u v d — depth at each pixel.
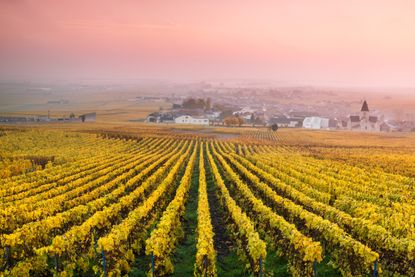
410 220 24.28
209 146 105.44
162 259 20.19
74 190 37.19
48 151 76.81
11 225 26.61
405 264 18.59
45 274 20.20
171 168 55.16
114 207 27.64
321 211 26.98
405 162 65.62
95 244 23.80
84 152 77.06
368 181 43.31
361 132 181.00
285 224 22.02
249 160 66.69
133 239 23.64
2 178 48.97
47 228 23.77
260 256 19.05
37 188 39.41
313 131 178.38
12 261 21.41
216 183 43.78
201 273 19.36
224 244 25.47
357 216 26.30
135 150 89.88
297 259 19.50
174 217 25.59
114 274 19.70
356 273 18.67
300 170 51.00
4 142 89.06
